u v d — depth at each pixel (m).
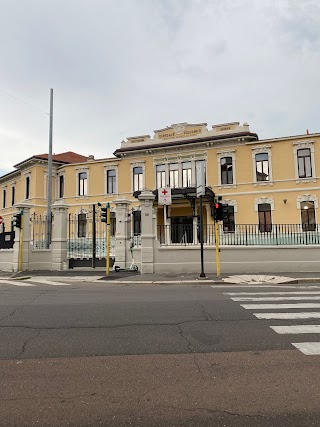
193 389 3.85
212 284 13.45
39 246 20.39
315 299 9.19
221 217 14.66
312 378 4.11
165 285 13.31
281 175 27.77
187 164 31.06
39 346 5.41
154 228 17.20
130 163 33.09
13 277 16.62
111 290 11.78
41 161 36.59
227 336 5.85
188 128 31.34
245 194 28.64
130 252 18.06
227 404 3.51
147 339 5.72
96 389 3.88
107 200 33.69
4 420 3.23
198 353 5.04
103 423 3.18
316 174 26.77
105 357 4.90
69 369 4.46
